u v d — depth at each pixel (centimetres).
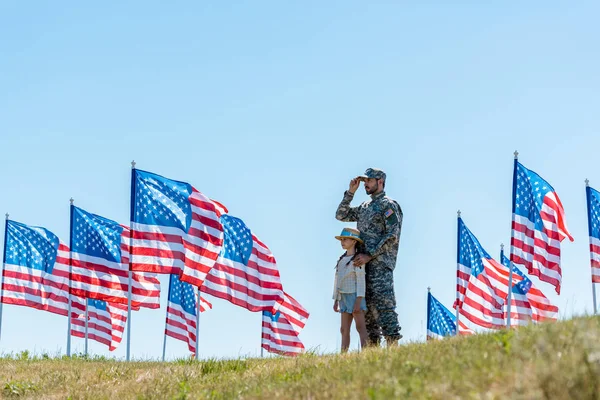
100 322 4478
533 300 4044
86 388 1981
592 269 3878
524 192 3319
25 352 2861
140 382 1922
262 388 1428
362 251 2044
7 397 2014
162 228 3166
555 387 923
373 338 2052
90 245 3716
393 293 2034
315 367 1579
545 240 3306
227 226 3759
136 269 3095
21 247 4047
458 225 4059
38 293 4050
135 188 3156
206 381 1800
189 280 3177
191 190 3228
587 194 3916
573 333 1141
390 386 1129
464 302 4012
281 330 4672
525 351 1117
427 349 1449
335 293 2052
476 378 1055
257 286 3762
